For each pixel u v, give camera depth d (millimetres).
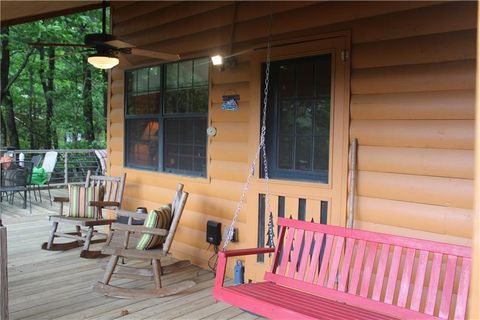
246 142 4145
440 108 2873
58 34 13055
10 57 13906
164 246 3729
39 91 15195
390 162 3121
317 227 2820
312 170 3666
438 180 2904
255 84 3980
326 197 3459
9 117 14055
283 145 3865
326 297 2643
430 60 2914
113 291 3615
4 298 2727
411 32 2998
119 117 5844
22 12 4672
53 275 4156
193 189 4707
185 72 4801
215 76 4430
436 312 2811
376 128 3188
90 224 4719
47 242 5176
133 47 4160
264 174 3947
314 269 2789
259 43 3979
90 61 4207
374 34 3186
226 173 4336
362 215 3271
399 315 2350
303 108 3717
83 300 3537
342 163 3355
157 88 5191
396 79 3078
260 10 3959
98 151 9758
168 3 4953
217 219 4445
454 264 2268
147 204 5375
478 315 954
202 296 3701
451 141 2832
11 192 8188
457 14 2795
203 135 4641
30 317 3176
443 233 2881
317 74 3619
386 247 2533
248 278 4016
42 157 10016
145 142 5461
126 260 4711
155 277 3707
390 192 3127
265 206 3904
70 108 15219
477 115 956
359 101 3275
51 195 9125
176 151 4988
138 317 3227
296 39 3652
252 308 2471
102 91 15891
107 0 5383
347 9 3332
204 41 4523
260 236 3963
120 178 5289
